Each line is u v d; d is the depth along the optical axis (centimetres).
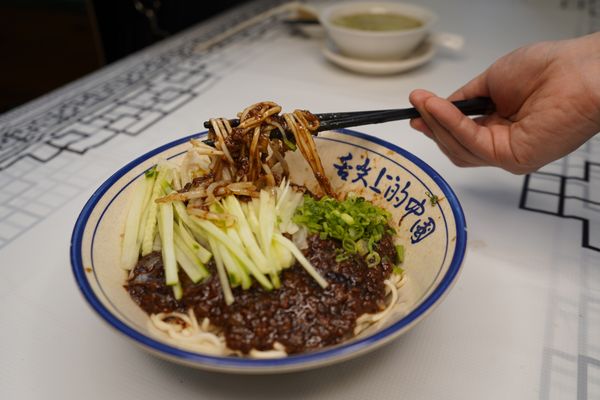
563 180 35
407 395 21
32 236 31
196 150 28
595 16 67
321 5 75
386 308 24
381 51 50
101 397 21
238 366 17
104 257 24
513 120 33
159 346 18
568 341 23
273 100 48
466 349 23
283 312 23
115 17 83
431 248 24
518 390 21
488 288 26
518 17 68
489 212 32
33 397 21
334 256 25
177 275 24
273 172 31
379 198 29
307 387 21
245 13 75
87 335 24
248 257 25
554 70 28
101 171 37
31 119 47
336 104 47
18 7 85
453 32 64
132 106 48
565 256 28
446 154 33
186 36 67
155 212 27
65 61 90
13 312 25
